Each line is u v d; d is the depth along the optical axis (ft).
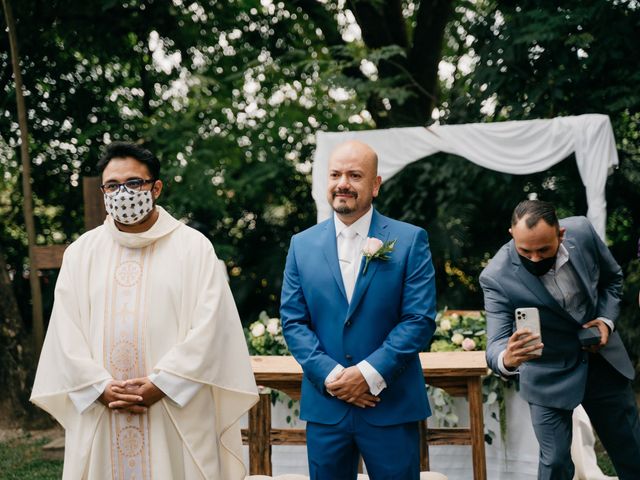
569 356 10.28
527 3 26.27
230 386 9.33
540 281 10.25
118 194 9.05
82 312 9.27
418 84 30.91
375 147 21.93
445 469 13.39
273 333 15.44
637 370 22.71
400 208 28.94
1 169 29.96
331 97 32.94
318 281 9.49
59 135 30.27
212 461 9.24
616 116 25.73
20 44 29.01
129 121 30.50
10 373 21.97
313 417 9.39
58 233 30.76
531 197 26.78
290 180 33.09
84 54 30.81
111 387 8.70
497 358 10.07
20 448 19.31
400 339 9.07
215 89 32.86
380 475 9.19
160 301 9.19
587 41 24.31
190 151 29.84
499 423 13.32
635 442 10.59
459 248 27.61
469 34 27.63
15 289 29.14
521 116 26.40
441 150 21.66
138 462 8.93
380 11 30.96
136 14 30.32
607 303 10.57
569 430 10.46
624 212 27.20
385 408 9.20
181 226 9.72
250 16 33.09
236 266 32.45
